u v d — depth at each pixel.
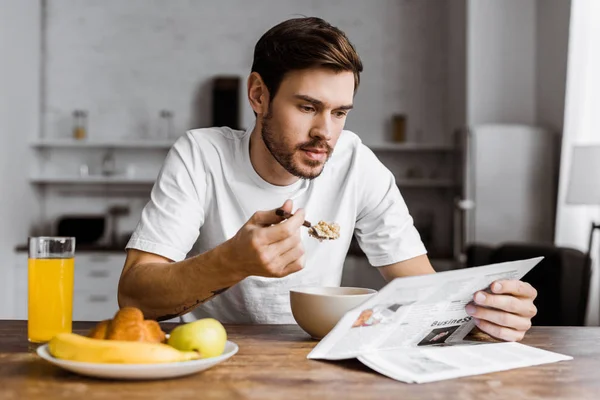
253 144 1.54
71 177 4.76
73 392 0.84
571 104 3.71
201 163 1.56
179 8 5.01
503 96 4.41
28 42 4.68
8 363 0.99
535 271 2.83
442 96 4.98
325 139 1.32
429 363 1.01
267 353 1.08
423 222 4.87
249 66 5.01
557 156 4.14
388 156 4.98
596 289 3.52
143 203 5.00
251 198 1.58
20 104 4.49
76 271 4.33
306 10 5.02
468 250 3.30
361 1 5.01
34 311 1.12
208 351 0.96
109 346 0.90
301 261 1.12
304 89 1.28
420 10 5.00
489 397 0.86
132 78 5.00
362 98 5.00
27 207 4.63
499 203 4.08
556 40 4.15
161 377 0.90
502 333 1.17
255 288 1.57
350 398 0.84
